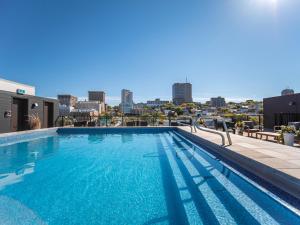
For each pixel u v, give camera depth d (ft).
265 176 11.94
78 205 10.73
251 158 13.51
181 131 39.11
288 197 9.85
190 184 12.87
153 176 15.17
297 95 58.70
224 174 14.37
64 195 12.10
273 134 32.07
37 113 51.37
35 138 36.09
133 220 9.11
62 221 9.21
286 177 10.18
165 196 11.58
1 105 39.83
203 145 24.41
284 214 8.93
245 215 8.95
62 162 20.26
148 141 33.78
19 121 46.91
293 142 25.91
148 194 11.90
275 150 16.16
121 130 44.47
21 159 21.70
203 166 16.60
